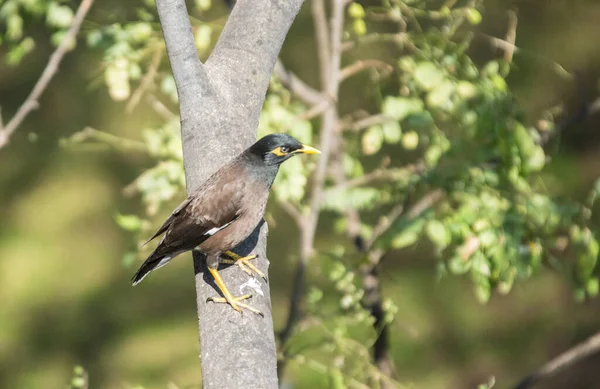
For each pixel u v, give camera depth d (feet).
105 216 72.79
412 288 63.10
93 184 72.95
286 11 26.66
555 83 62.80
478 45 64.18
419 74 35.99
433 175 36.42
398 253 63.41
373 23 51.98
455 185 36.22
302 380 34.60
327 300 40.45
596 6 66.90
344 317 34.71
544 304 65.72
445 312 63.57
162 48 39.50
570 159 59.88
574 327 65.62
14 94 73.20
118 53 38.50
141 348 68.59
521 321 65.51
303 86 42.96
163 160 41.37
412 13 39.27
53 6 40.06
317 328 35.37
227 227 24.52
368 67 41.57
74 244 72.38
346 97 58.13
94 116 70.69
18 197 73.26
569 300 65.72
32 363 69.77
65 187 73.05
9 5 40.16
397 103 36.42
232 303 22.11
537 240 35.24
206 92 25.09
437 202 38.29
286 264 63.98
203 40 38.73
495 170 37.19
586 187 58.85
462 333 64.03
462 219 34.01
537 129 43.88
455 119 38.11
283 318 61.93
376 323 39.68
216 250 24.47
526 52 41.14
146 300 71.31
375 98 41.29
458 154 38.40
